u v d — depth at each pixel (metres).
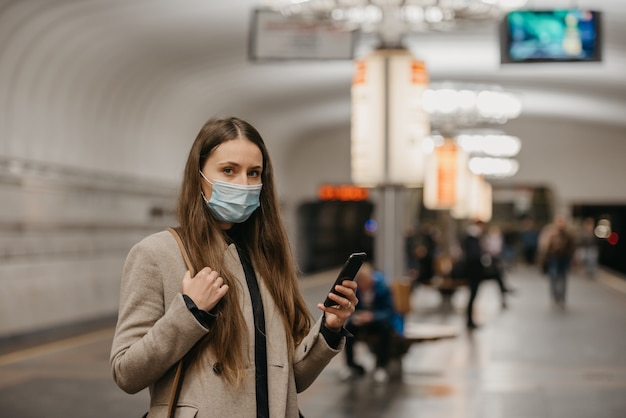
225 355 3.17
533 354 13.99
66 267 17.27
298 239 39.47
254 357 3.24
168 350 3.08
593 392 10.52
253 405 3.18
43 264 16.27
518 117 37.06
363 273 11.70
